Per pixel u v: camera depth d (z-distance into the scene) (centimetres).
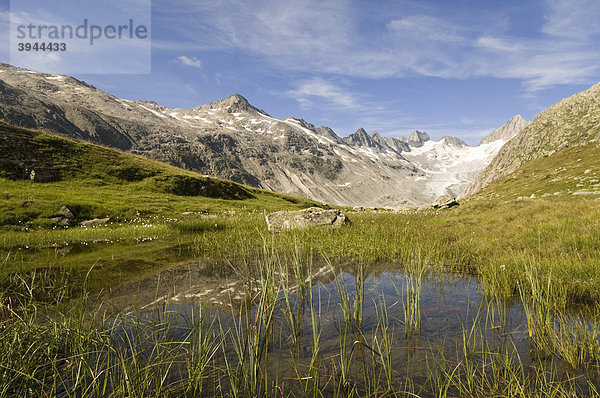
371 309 655
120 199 3791
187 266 1134
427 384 381
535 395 349
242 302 711
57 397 354
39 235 2005
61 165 4562
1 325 454
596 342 448
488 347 474
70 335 493
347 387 376
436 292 780
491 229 1600
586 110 14700
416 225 2109
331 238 1579
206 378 398
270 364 436
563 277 777
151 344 482
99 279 942
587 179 4028
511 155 16425
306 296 750
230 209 4400
